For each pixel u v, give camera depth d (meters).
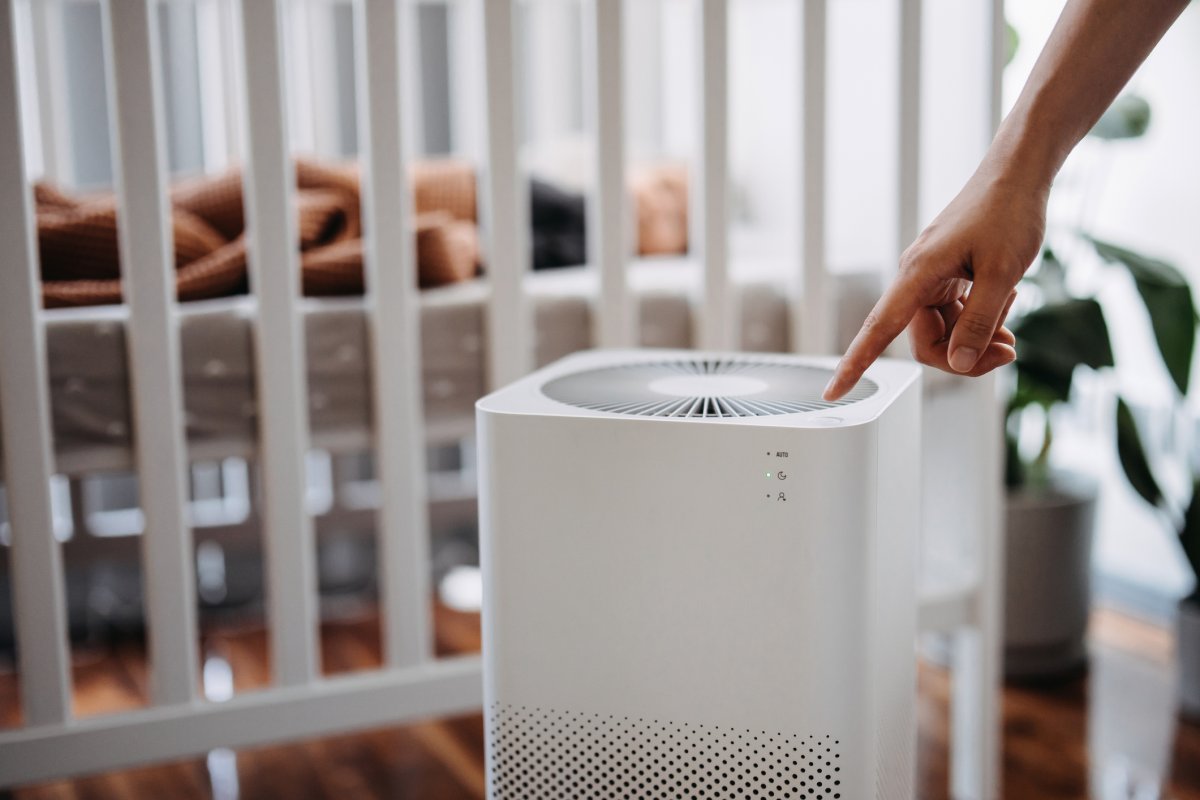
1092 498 1.75
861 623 0.71
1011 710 1.68
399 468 1.15
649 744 0.74
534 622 0.75
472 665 1.19
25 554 1.03
